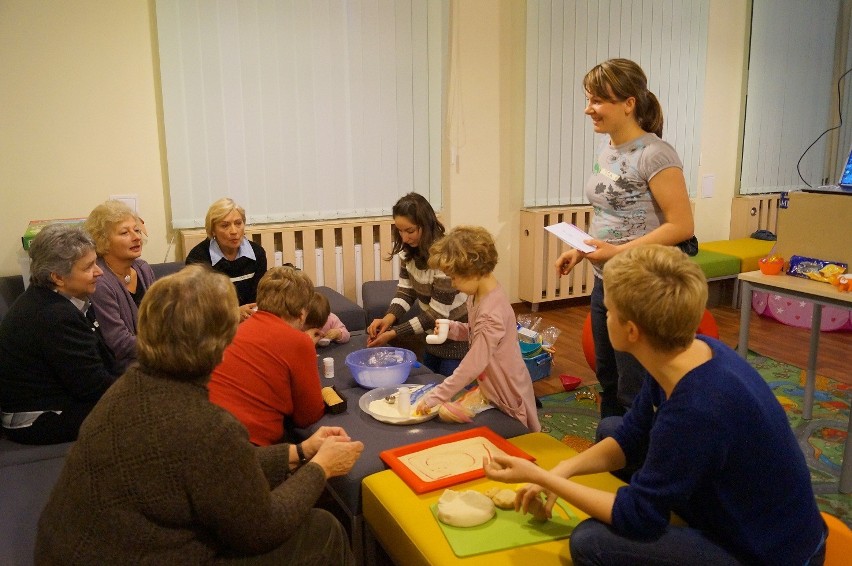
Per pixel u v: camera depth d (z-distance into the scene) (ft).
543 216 15.47
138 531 3.89
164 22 11.48
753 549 4.21
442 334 8.49
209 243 10.44
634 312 4.24
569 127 15.74
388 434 6.88
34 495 5.90
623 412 8.18
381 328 10.00
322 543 4.78
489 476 4.96
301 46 12.61
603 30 15.61
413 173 14.20
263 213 12.87
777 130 18.81
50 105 11.12
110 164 11.71
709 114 17.80
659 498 4.19
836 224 9.00
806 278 9.07
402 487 5.82
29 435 6.92
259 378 6.63
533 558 4.81
